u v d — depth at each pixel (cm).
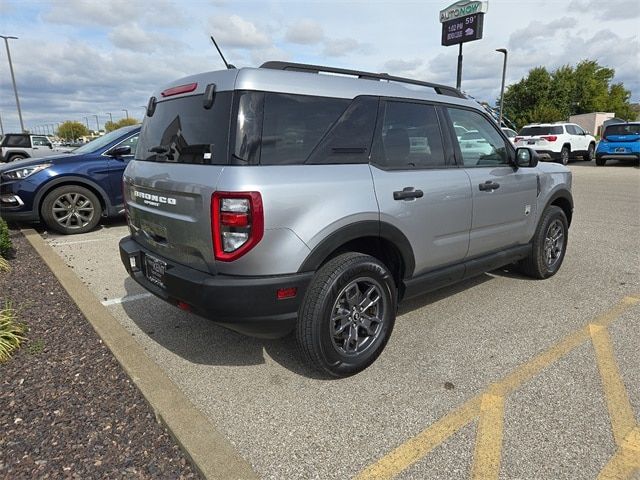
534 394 284
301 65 301
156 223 307
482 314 408
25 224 786
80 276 513
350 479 218
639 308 417
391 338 363
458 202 360
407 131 334
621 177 1485
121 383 289
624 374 305
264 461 230
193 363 327
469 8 1767
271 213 254
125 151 751
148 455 229
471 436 247
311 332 279
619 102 5672
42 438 239
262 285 259
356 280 294
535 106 4403
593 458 229
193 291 266
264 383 301
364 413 268
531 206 449
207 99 271
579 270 532
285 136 270
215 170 257
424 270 354
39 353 325
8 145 2298
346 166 292
